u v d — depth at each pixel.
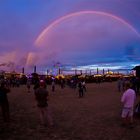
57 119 14.45
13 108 19.95
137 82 29.22
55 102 24.41
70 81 53.84
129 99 12.15
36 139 10.05
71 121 13.78
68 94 35.78
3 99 13.41
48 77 69.75
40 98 12.50
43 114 12.62
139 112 14.15
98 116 15.38
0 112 17.42
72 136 10.47
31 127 12.23
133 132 11.08
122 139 9.96
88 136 10.45
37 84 13.56
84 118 14.72
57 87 58.66
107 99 27.09
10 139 10.07
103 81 90.75
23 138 10.21
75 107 20.16
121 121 13.56
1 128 12.01
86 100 26.27
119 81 41.09
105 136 10.43
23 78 73.12
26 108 19.89
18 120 14.19
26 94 36.72
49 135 10.66
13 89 50.12
